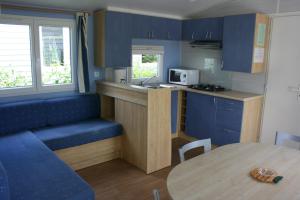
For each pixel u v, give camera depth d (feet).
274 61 13.61
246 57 13.38
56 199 6.59
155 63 17.10
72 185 7.20
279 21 13.21
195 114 15.33
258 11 13.91
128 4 13.62
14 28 11.61
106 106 14.11
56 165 8.30
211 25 15.07
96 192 9.95
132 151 12.25
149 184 10.64
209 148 8.05
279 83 13.51
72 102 12.91
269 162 6.95
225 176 6.16
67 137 10.84
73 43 13.30
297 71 12.82
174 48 17.69
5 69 11.71
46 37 12.54
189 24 16.17
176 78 16.94
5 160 8.55
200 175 6.19
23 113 11.53
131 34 14.12
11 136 10.75
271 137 14.14
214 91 14.66
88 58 13.82
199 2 14.56
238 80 15.11
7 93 11.80
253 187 5.70
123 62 14.07
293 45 12.84
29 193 6.77
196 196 5.33
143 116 11.35
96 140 11.78
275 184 5.83
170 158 12.32
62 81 13.46
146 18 14.65
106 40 13.20
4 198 5.92
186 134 16.12
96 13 13.48
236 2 14.61
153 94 11.16
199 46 16.24
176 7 14.99
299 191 5.57
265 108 14.20
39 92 12.69
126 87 12.01
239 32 13.50
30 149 9.43
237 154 7.43
